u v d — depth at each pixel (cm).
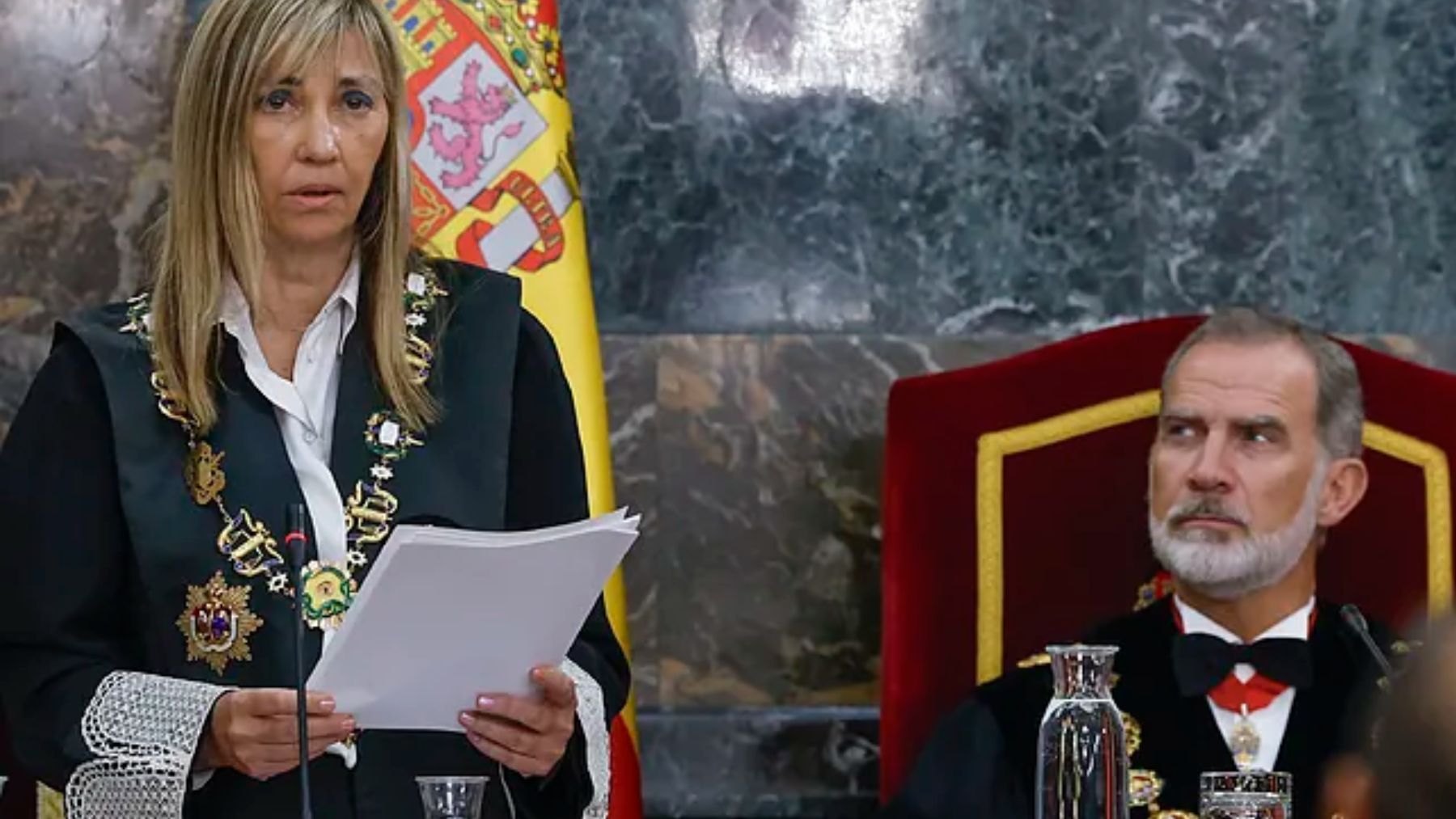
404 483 861
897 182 1518
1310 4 1526
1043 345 1470
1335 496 1264
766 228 1515
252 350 864
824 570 1508
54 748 815
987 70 1521
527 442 898
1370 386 1351
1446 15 1525
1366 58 1526
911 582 1355
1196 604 1265
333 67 858
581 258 1352
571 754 847
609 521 773
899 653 1350
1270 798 830
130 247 1469
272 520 845
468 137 1341
